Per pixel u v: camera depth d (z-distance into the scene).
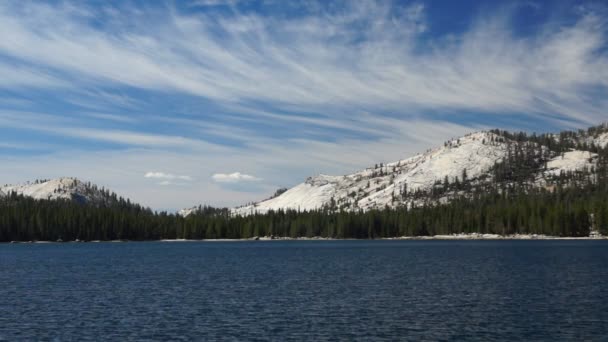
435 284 90.69
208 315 64.12
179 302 74.38
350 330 55.22
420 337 51.81
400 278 100.94
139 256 189.25
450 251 186.12
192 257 180.38
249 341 51.12
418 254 173.88
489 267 118.75
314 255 182.00
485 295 76.81
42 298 79.62
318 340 51.25
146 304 72.94
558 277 96.56
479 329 54.62
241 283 97.19
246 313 65.19
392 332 54.00
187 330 56.09
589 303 68.44
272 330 55.66
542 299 72.12
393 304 70.50
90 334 54.69
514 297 74.31
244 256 183.50
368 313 64.25
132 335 54.09
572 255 152.25
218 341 51.28
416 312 64.31
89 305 72.44
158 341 51.53
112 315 64.75
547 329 54.12
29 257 185.25
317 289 86.94
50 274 118.81
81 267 138.75
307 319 61.06
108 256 189.88
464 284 89.69
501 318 59.81
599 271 106.06
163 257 181.88
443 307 67.44
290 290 86.06
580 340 49.72
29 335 54.47
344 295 79.56
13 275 116.75
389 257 162.12
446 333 53.19
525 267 116.75
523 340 50.00
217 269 128.62
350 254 184.00
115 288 91.31
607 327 54.62
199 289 88.75
